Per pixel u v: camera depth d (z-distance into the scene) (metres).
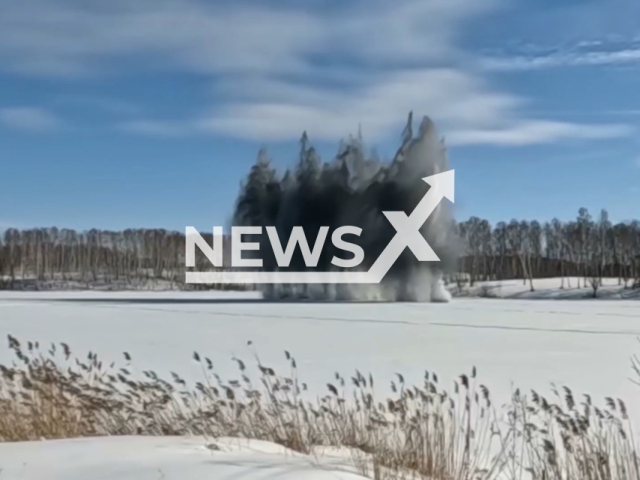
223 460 5.27
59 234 107.38
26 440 6.29
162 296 66.38
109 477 4.76
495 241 99.38
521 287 77.56
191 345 20.31
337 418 6.66
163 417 7.12
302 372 14.49
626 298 67.19
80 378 8.02
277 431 6.58
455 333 25.12
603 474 5.27
